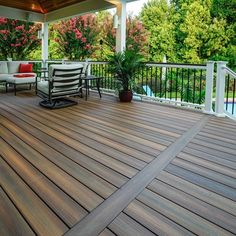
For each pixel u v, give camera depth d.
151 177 2.24
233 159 2.65
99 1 7.00
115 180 2.18
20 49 12.82
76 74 5.66
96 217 1.67
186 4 11.86
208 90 4.84
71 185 2.08
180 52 12.09
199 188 2.05
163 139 3.29
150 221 1.63
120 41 6.51
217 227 1.58
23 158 2.62
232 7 10.91
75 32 12.30
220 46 11.19
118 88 6.20
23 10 8.88
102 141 3.19
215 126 3.96
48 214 1.69
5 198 1.88
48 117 4.45
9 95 6.89
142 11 12.80
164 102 5.90
